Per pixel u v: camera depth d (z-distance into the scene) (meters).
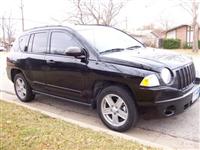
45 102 6.67
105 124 4.89
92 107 5.19
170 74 4.43
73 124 4.71
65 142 3.98
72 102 6.09
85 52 5.06
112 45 5.39
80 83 5.15
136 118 4.56
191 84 4.90
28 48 6.39
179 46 42.47
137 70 4.39
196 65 11.97
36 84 6.18
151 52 5.25
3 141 4.02
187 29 45.22
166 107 4.33
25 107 5.71
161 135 4.61
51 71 5.64
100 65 4.79
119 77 4.52
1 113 5.27
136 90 4.38
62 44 5.55
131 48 5.55
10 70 6.88
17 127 4.52
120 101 4.64
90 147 3.82
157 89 4.24
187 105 4.73
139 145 3.91
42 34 6.10
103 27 6.05
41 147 3.84
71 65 5.21
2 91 8.13
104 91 4.78
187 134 4.61
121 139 4.11
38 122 4.77
